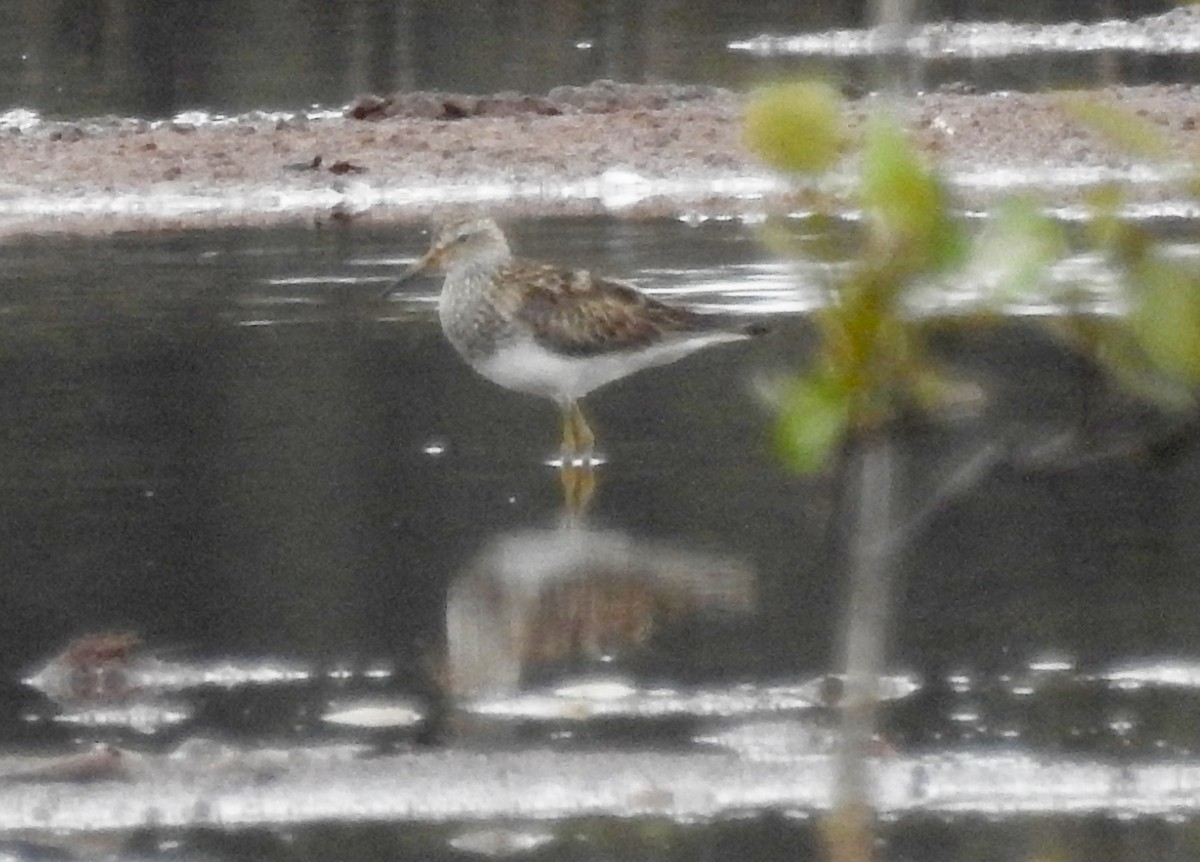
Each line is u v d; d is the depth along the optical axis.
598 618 11.64
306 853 9.04
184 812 9.44
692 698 10.60
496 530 13.03
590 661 11.09
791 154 4.35
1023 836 9.07
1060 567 12.34
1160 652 11.06
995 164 23.94
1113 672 10.84
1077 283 5.35
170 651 11.30
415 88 30.56
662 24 37.66
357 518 13.20
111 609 11.85
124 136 26.00
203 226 22.45
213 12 38.41
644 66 32.94
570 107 27.88
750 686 10.72
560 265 19.80
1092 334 4.75
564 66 32.97
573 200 23.61
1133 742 10.01
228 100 29.42
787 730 10.20
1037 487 13.59
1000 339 16.05
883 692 10.61
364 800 9.55
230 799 9.57
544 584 12.12
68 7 38.97
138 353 17.00
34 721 10.48
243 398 15.81
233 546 12.83
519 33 36.50
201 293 19.11
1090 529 12.94
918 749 9.95
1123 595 11.88
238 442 14.77
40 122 27.47
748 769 9.76
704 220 22.28
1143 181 12.13
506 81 31.34
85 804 9.52
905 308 4.56
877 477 13.42
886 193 4.38
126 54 33.75
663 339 14.59
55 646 11.38
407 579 12.23
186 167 24.58
